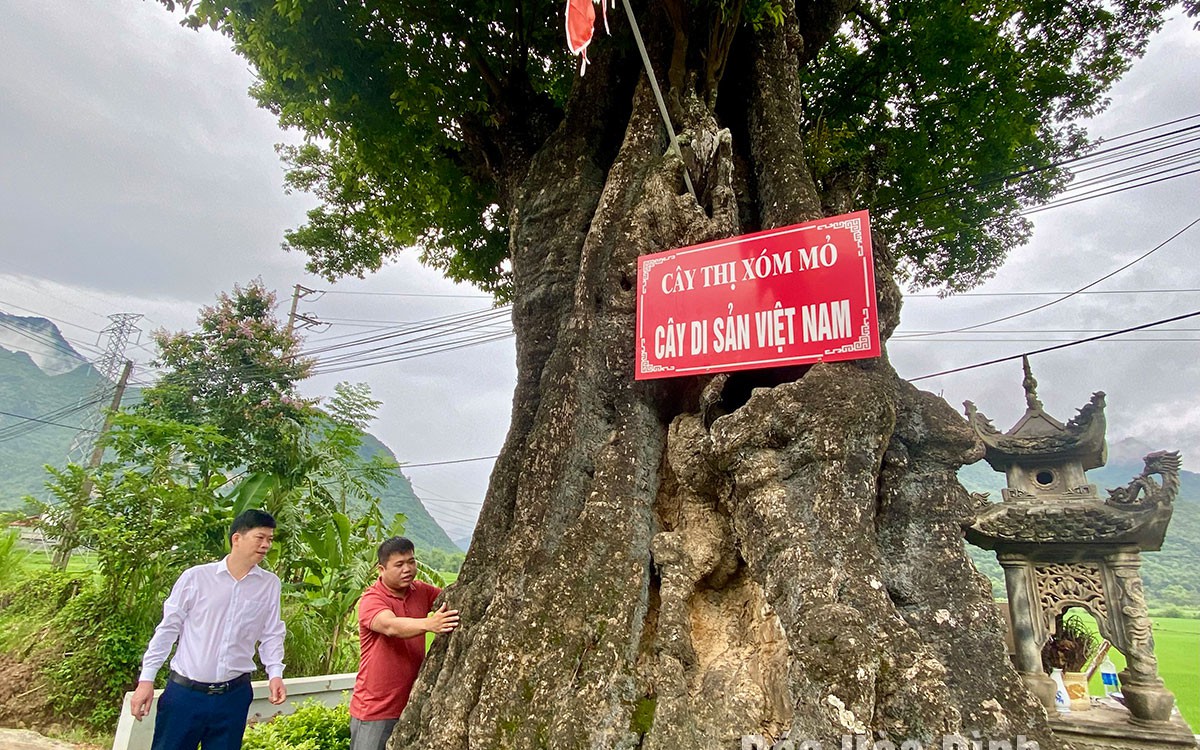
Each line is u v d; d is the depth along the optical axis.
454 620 4.36
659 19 6.55
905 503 3.83
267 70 7.56
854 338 3.81
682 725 3.31
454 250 10.76
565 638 3.70
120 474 10.35
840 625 3.03
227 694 4.34
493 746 3.45
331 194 11.55
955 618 3.39
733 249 4.33
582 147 6.40
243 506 10.84
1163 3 8.80
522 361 5.76
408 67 7.53
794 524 3.48
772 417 3.76
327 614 10.52
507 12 7.46
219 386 13.26
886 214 10.28
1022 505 6.98
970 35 8.89
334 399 14.31
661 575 3.96
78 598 9.19
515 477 5.14
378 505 13.41
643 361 4.46
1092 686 10.04
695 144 5.43
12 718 7.70
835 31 7.77
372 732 4.32
